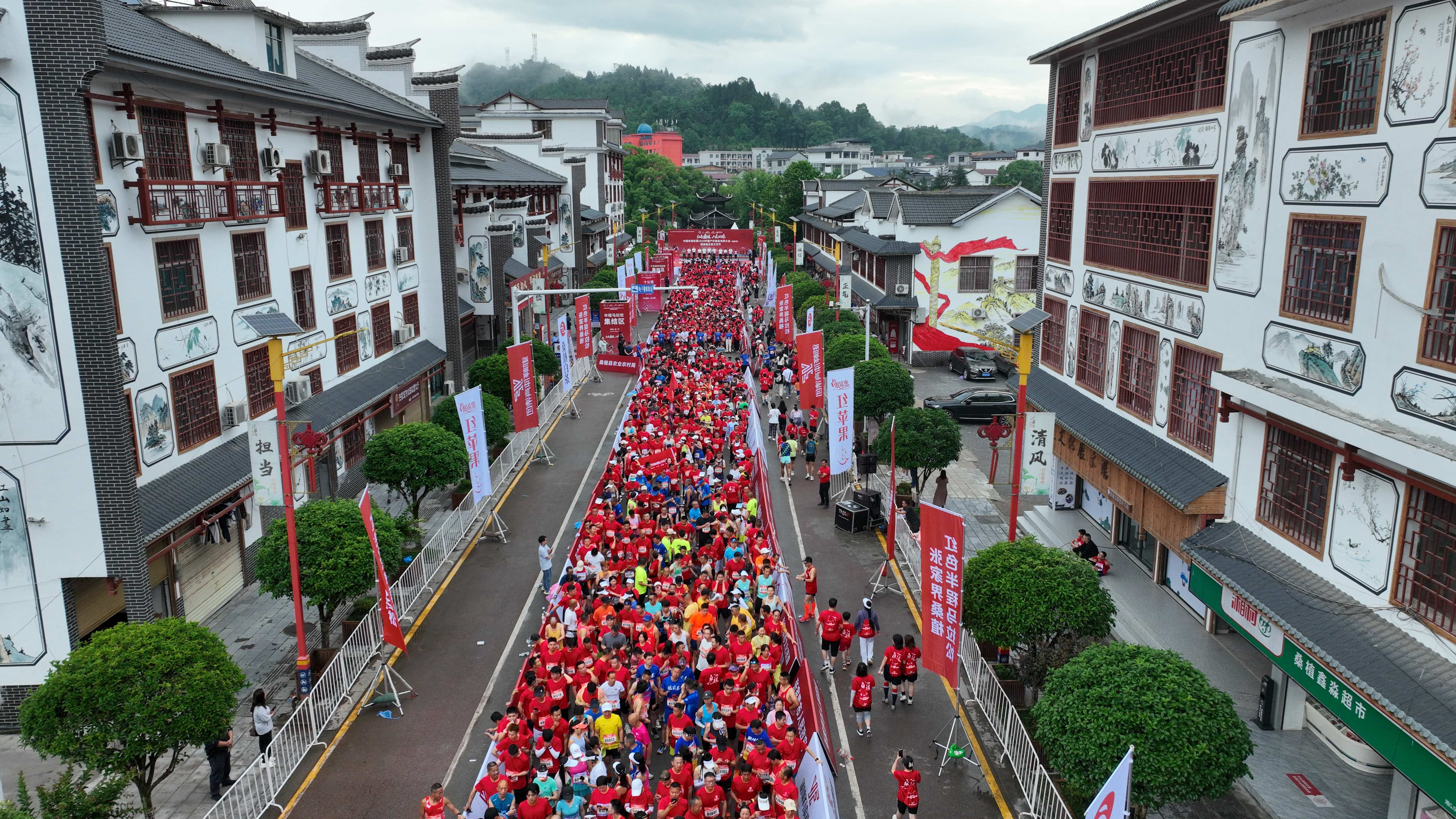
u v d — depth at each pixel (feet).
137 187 65.82
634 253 276.21
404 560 80.94
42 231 57.93
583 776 48.91
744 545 77.77
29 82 56.54
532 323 174.60
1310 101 52.65
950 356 168.66
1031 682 59.88
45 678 61.46
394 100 127.44
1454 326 41.63
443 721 61.82
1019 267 168.25
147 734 45.06
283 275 89.81
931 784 55.16
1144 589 75.87
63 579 61.98
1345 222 49.55
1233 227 61.05
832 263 231.50
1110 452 74.90
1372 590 47.21
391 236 120.06
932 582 57.21
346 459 102.89
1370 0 47.29
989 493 107.24
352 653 65.46
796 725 54.75
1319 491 52.13
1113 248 81.10
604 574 71.36
